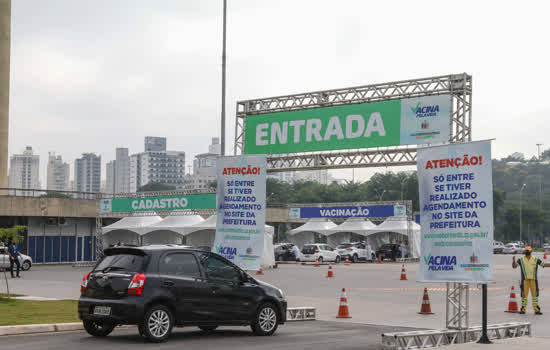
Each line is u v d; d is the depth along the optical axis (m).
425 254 12.33
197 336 12.91
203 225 42.25
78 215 49.94
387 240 63.41
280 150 23.59
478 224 11.76
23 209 46.91
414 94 20.73
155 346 11.20
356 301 21.12
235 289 12.65
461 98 19.97
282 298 13.48
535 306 17.95
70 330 13.66
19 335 12.71
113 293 11.52
